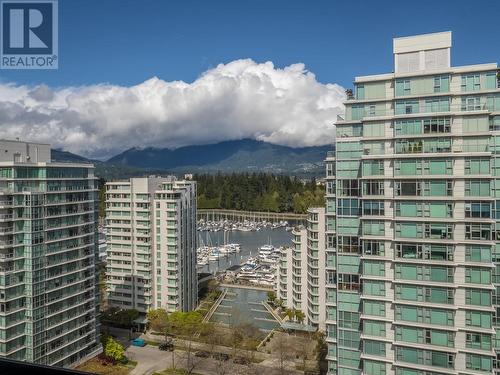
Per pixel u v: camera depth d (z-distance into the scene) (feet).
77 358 251.80
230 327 327.47
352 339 172.65
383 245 161.38
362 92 166.81
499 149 152.15
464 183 149.07
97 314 270.05
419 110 156.04
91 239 261.03
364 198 162.71
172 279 351.25
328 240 184.03
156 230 355.56
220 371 257.34
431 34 156.97
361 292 168.76
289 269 374.84
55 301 234.17
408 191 155.12
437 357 152.76
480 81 151.43
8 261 214.07
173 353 282.36
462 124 151.53
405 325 156.56
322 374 254.47
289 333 328.08
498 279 154.71
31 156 245.24
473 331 147.95
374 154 163.22
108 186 367.45
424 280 154.20
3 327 212.02
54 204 233.14
